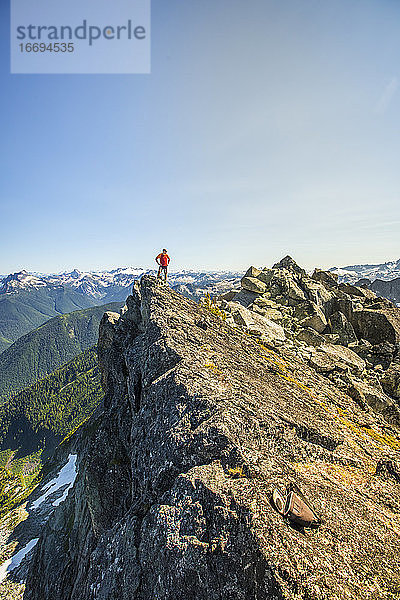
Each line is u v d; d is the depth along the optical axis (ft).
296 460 39.22
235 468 34.53
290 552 26.14
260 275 163.12
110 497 62.80
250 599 25.36
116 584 34.68
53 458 192.24
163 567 30.40
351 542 28.96
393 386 88.43
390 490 38.22
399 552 29.14
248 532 27.73
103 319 116.37
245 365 61.72
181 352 54.85
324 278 166.91
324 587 24.49
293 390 59.72
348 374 82.33
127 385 69.41
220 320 83.56
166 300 76.59
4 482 490.90
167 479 38.32
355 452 44.37
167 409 45.03
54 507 135.54
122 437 68.39
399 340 115.14
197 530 29.99
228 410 40.98
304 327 118.73
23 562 99.40
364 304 141.18
